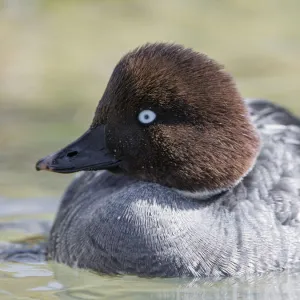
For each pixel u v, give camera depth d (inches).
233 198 444.8
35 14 936.3
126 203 443.8
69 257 461.4
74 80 788.0
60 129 679.1
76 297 420.8
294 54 856.3
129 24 923.4
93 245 446.9
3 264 471.8
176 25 924.0
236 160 438.0
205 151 435.5
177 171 438.0
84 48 858.1
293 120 509.0
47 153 629.6
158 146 436.1
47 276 451.8
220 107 434.6
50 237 489.1
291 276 440.8
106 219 444.5
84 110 722.8
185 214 438.0
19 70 811.4
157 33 897.5
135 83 434.3
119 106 438.0
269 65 826.8
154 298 418.6
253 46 877.2
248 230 438.9
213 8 977.5
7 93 764.6
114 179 468.1
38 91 769.6
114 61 828.6
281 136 483.8
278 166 462.6
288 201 451.5
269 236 441.7
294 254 446.6
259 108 508.1
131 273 440.8
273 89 762.2
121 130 438.9
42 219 534.3
